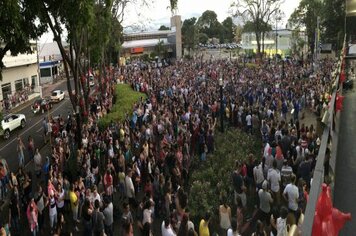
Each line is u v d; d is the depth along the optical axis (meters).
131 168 15.61
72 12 16.77
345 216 2.70
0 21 13.48
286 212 8.41
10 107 42.97
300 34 103.44
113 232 13.84
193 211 12.80
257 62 68.44
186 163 17.31
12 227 14.00
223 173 15.81
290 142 15.98
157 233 13.27
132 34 103.69
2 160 18.75
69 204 14.81
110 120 25.08
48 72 66.50
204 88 35.91
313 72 47.16
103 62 39.41
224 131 23.70
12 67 47.59
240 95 31.58
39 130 32.00
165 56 101.88
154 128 22.66
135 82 42.88
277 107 28.00
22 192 15.35
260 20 74.19
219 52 128.75
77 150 19.56
